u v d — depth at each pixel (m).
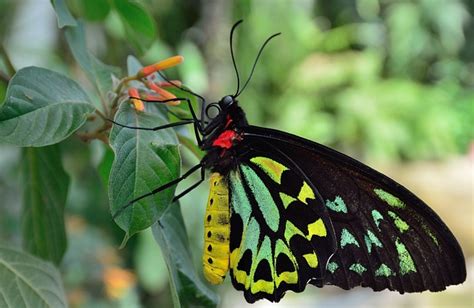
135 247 0.86
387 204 0.44
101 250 0.79
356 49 1.82
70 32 0.45
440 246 0.43
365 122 1.57
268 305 1.13
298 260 0.45
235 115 0.45
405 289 0.44
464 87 1.84
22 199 0.48
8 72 0.47
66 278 0.75
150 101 0.43
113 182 0.40
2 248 0.44
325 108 1.60
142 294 0.93
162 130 0.42
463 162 1.63
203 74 0.78
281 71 1.52
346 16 1.83
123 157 0.41
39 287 0.43
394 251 0.44
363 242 0.45
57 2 0.44
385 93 1.63
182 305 0.44
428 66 1.82
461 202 1.53
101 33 0.78
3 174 0.78
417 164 1.62
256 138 0.45
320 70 1.58
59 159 0.48
